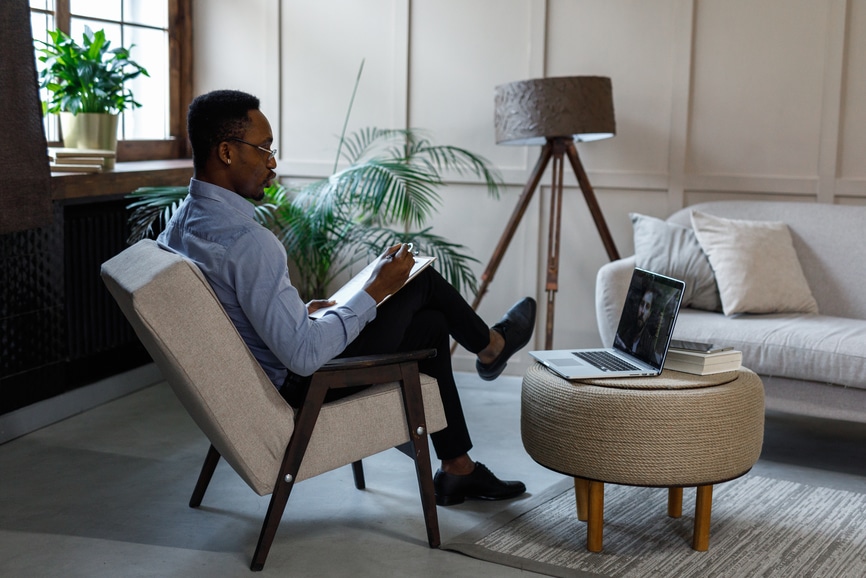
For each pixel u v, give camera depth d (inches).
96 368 146.2
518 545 88.9
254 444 79.8
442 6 159.2
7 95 107.7
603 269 128.9
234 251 78.2
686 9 148.9
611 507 100.0
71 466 111.0
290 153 169.3
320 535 91.4
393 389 86.8
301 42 166.4
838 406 112.3
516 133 138.9
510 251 161.5
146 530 92.0
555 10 154.6
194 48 172.4
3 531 91.0
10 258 119.5
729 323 120.9
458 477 100.4
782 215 137.8
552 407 86.9
